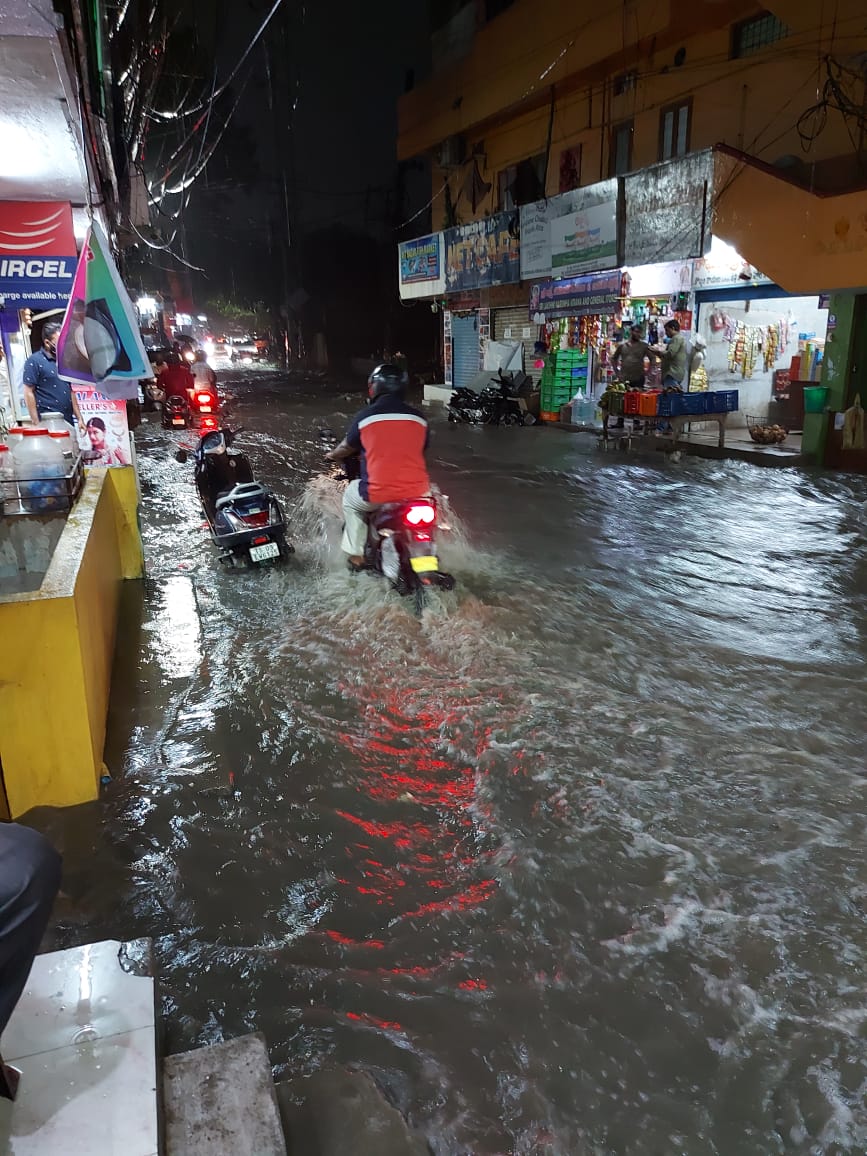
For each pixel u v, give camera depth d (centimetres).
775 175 1142
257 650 530
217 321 5400
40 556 466
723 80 1452
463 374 2392
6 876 175
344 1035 246
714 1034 247
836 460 1212
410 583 589
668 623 587
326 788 376
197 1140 197
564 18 1709
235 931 287
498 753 405
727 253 1343
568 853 330
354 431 596
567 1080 232
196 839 337
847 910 299
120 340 532
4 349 952
